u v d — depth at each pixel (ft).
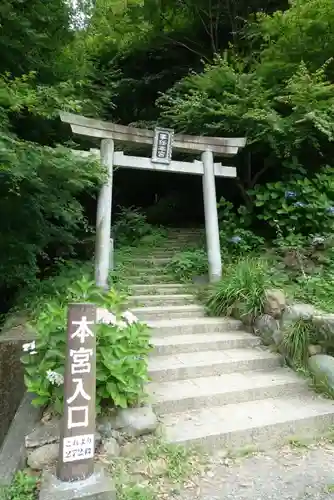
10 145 13.60
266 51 23.39
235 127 22.56
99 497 7.15
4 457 8.70
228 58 29.12
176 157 27.22
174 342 13.85
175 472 8.54
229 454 9.48
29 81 19.40
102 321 9.68
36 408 9.98
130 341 9.83
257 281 16.16
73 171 15.10
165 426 9.93
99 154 18.01
